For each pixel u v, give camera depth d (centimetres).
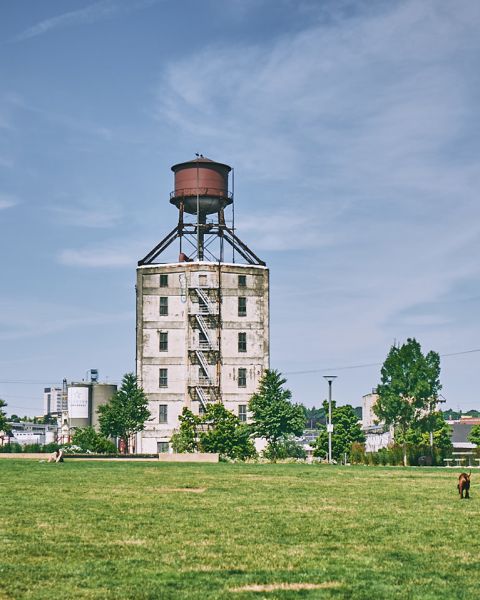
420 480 5306
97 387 17962
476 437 17725
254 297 12506
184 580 1853
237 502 3594
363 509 3316
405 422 9631
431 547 2327
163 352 12350
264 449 11062
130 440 12150
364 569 1989
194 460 9250
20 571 1941
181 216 12850
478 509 3334
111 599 1670
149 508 3303
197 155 13288
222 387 12281
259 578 1873
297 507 3381
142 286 12469
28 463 7750
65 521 2848
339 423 12938
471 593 1734
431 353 9700
